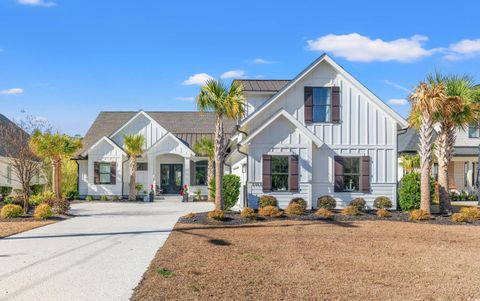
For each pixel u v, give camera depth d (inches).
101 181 1419.8
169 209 1042.7
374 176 927.0
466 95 837.8
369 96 926.4
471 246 542.0
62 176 1379.2
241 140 893.8
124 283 365.1
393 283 370.3
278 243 553.6
